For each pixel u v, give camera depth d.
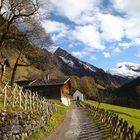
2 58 60.28
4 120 19.72
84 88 184.00
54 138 26.95
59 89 94.75
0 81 29.86
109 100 167.50
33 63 60.34
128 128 22.20
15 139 21.33
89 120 44.84
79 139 26.78
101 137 27.66
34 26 52.59
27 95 30.53
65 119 45.88
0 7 45.25
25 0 46.03
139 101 156.88
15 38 50.44
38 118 28.27
